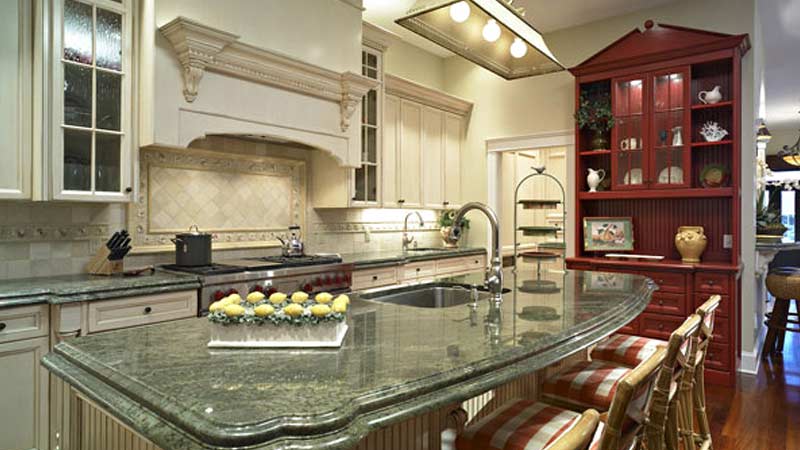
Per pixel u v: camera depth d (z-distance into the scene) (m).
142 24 2.85
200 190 3.52
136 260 3.17
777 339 4.82
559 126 5.06
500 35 2.62
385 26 5.00
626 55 4.33
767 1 4.36
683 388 2.18
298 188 4.21
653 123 4.22
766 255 4.68
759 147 5.88
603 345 2.31
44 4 2.50
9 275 2.68
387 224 5.15
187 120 2.92
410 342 1.38
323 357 1.23
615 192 4.41
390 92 4.73
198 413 0.88
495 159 5.53
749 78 4.05
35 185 2.51
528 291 2.36
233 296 1.43
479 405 1.85
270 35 3.38
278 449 0.81
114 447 1.40
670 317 3.96
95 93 2.69
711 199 4.21
